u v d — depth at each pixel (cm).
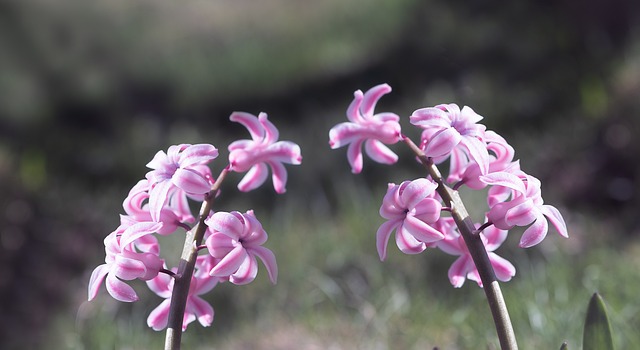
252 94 1110
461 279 256
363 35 1166
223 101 1114
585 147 745
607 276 544
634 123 726
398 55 1079
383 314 544
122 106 1102
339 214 713
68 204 820
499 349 455
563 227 232
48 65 1089
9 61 1088
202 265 248
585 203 706
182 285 231
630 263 575
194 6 1336
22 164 914
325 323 559
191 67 1173
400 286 569
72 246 766
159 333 570
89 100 1075
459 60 1027
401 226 232
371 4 1200
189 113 1109
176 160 237
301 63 1140
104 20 1213
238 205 775
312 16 1255
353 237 633
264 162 257
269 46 1210
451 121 239
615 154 716
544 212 232
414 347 509
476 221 613
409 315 541
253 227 229
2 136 1010
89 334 575
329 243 632
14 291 718
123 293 225
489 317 503
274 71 1136
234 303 599
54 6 1166
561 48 959
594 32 948
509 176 230
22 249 759
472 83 943
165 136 1013
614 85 784
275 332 560
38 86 1066
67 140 997
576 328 479
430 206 228
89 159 934
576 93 873
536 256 584
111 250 232
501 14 1057
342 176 783
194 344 554
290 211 722
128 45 1188
